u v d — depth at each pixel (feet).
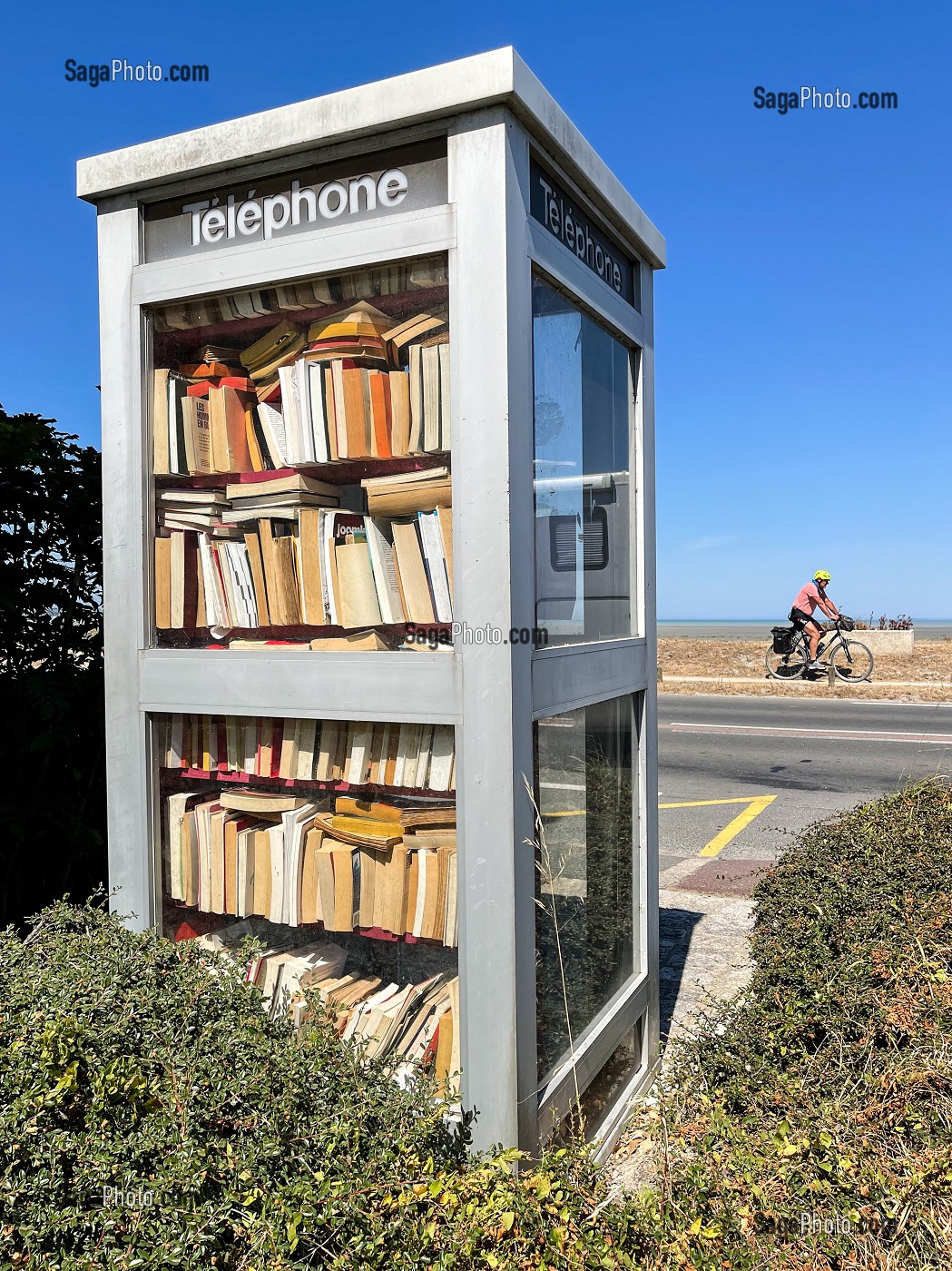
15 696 11.35
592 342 9.93
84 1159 4.89
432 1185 5.32
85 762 12.27
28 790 11.56
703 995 13.47
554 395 8.84
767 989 8.59
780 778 30.14
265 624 9.22
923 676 55.98
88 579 12.50
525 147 7.79
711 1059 7.75
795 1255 5.21
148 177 8.96
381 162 8.11
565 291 9.00
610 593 10.40
